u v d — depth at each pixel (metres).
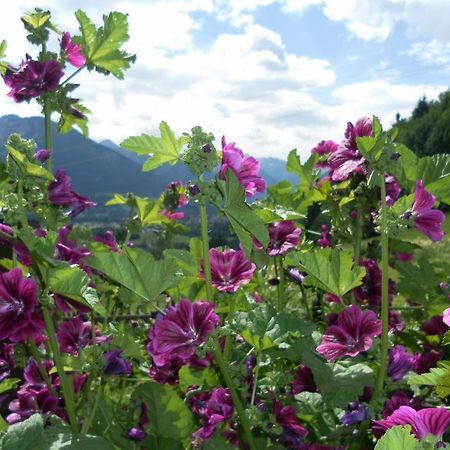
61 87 0.55
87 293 0.37
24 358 0.49
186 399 0.48
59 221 0.45
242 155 0.40
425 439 0.23
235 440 0.45
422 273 0.60
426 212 0.41
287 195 0.64
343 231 0.61
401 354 0.45
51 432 0.38
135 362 0.51
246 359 0.49
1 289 0.36
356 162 0.44
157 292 0.38
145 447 0.43
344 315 0.44
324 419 0.47
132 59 0.60
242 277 0.44
